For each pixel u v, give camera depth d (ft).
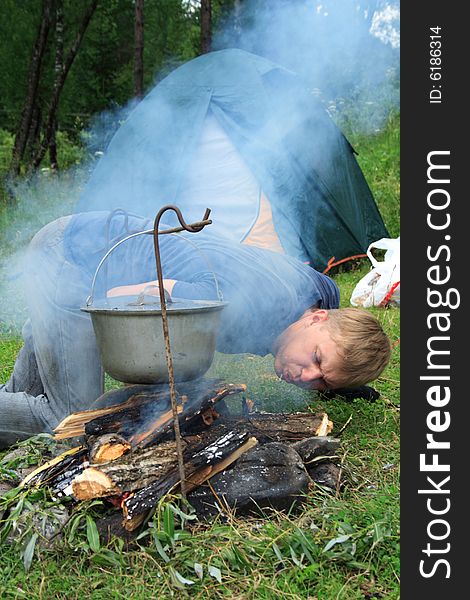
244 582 7.29
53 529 7.93
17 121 41.52
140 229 10.25
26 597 7.10
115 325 8.21
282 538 7.77
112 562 7.55
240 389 9.41
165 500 8.07
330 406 12.25
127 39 43.91
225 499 8.38
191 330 8.23
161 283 7.82
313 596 7.20
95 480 7.99
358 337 9.40
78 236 10.39
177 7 45.32
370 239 26.37
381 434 11.27
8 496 8.39
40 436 9.61
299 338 9.60
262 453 8.76
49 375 10.54
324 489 8.85
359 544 7.78
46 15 35.32
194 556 7.60
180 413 8.82
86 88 42.37
